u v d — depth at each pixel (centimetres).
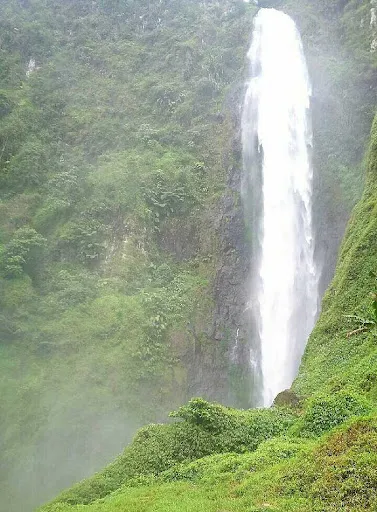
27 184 2875
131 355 2175
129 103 3475
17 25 3934
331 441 792
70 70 3725
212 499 824
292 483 737
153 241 2719
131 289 2483
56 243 2584
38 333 2227
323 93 3114
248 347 2500
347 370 1380
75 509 991
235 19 3966
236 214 2897
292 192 2912
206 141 3203
